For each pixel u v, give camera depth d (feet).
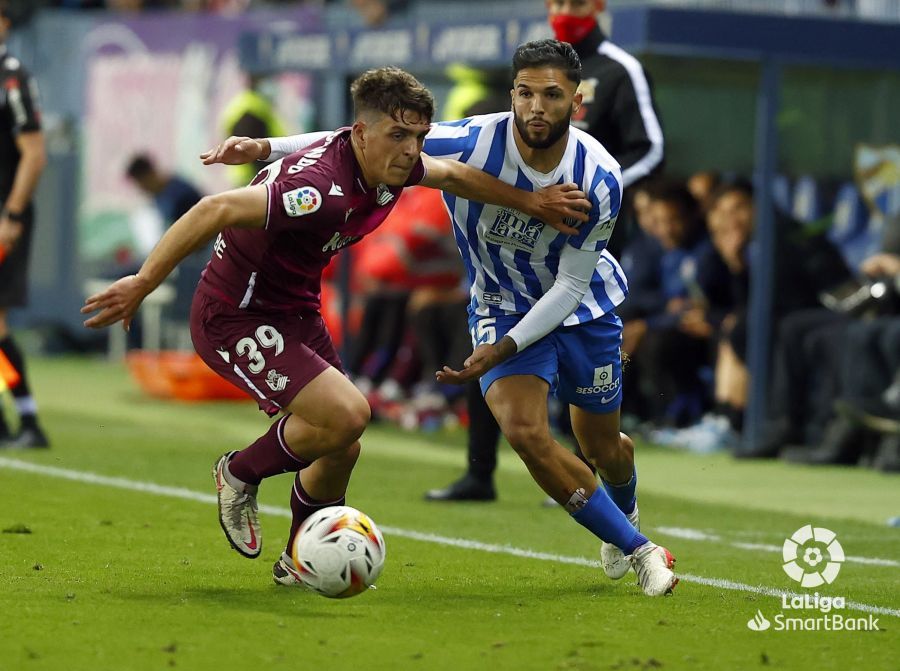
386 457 105.09
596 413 60.90
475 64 114.32
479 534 73.77
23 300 97.86
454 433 122.52
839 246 120.47
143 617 50.88
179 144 167.22
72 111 178.50
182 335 159.33
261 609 52.95
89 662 44.57
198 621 50.52
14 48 182.80
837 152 119.55
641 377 125.18
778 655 48.19
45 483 84.53
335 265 138.51
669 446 119.75
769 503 90.43
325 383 54.75
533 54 55.36
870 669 46.73
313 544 52.11
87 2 184.55
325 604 54.29
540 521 78.59
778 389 113.39
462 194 55.88
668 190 123.44
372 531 52.75
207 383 138.51
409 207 126.00
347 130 53.83
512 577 61.77
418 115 52.26
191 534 69.72
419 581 60.08
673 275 124.98
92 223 176.76
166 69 168.45
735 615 54.49
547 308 57.11
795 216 124.47
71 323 180.55
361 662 45.52
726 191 118.83
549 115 55.11
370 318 130.82
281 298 55.16
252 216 51.21
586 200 56.13
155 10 182.70
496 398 58.08
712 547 72.84
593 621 52.60
